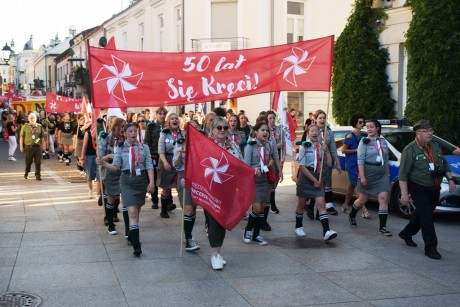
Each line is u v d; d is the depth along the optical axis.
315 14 25.03
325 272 6.27
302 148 7.71
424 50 12.13
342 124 15.04
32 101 37.94
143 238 7.86
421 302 5.30
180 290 5.60
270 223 9.06
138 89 7.60
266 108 23.58
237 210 6.37
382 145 8.34
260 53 8.11
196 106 23.20
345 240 7.85
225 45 24.19
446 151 9.91
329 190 9.70
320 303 5.25
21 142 14.92
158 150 9.06
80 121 14.01
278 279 6.00
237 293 5.52
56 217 9.30
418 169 7.01
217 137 6.70
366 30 14.50
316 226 8.84
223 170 6.36
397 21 14.05
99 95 7.45
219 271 6.28
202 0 24.61
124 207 7.41
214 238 6.34
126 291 5.55
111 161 8.29
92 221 8.99
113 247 7.31
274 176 7.70
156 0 30.08
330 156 9.57
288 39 24.62
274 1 23.95
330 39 8.22
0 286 5.66
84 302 5.21
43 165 19.67
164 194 9.28
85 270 6.25
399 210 9.53
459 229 8.70
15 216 9.38
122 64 7.52
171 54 7.74
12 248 7.20
